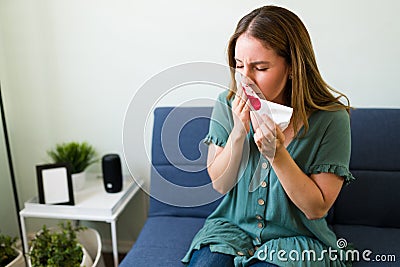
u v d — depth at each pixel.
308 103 1.19
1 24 1.93
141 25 1.84
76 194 1.87
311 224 1.26
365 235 1.51
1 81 2.01
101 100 1.97
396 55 1.70
